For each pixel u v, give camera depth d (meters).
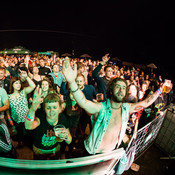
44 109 1.61
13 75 5.01
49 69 5.09
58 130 1.60
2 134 1.62
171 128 2.91
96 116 1.49
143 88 4.32
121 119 1.53
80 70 3.25
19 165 1.01
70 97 2.40
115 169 1.85
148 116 3.33
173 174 2.53
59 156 1.95
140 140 2.41
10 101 2.32
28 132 2.56
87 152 1.67
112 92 1.42
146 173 2.54
